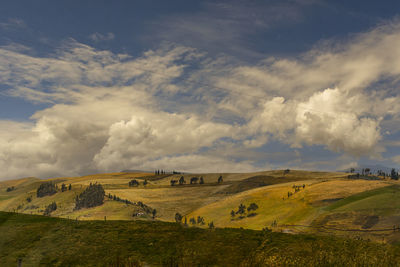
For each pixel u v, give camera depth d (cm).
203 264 1129
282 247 1109
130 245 1338
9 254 1103
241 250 1159
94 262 1172
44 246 1197
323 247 1062
